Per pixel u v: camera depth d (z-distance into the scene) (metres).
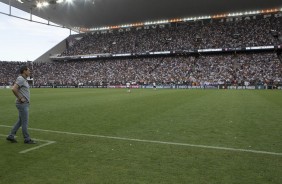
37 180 4.88
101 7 56.84
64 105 18.25
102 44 73.31
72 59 75.81
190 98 24.08
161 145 7.36
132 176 5.05
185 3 53.44
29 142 7.58
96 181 4.81
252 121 11.29
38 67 73.50
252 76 49.28
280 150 6.84
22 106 7.43
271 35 54.69
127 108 16.20
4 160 6.05
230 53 58.28
